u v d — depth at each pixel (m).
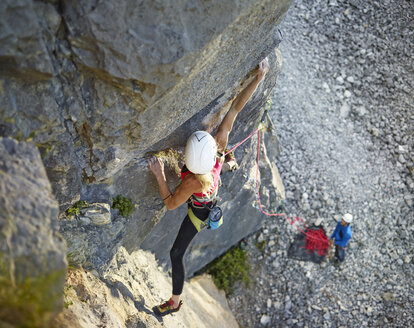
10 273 2.16
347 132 8.70
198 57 2.70
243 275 7.94
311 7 9.39
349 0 9.46
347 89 8.98
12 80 2.41
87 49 2.46
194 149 3.52
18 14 2.13
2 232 2.16
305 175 8.40
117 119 2.94
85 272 3.92
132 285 4.57
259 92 4.68
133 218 4.43
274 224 8.18
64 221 3.63
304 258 7.98
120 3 2.31
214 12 2.57
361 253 8.01
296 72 8.84
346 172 8.43
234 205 6.62
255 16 2.92
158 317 4.56
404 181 8.42
